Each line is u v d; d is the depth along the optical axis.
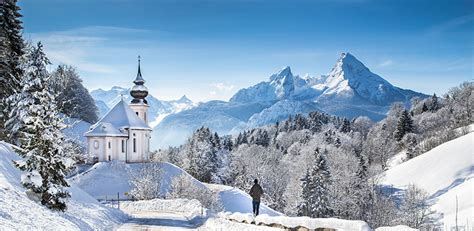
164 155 123.69
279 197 99.25
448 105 181.75
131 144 87.75
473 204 76.00
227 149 152.75
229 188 85.31
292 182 97.38
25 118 24.73
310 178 82.06
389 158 147.75
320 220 17.45
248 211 75.25
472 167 101.81
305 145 150.50
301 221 18.52
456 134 138.50
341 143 159.25
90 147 85.69
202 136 135.88
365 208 82.62
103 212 32.47
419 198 80.88
